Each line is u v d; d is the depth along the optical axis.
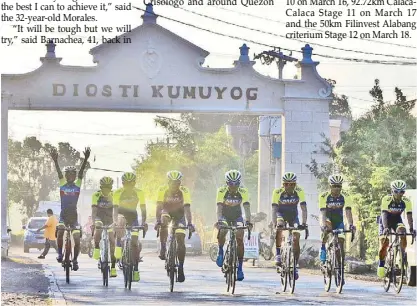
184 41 61.84
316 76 64.00
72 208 38.66
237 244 34.06
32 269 48.50
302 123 63.84
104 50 61.38
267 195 86.00
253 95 63.12
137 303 30.12
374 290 36.47
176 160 113.62
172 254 34.66
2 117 60.69
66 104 61.34
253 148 119.25
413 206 40.59
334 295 33.97
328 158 63.72
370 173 54.94
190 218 34.47
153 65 61.78
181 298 32.16
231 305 29.66
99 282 40.00
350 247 56.00
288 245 34.78
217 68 62.44
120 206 36.19
